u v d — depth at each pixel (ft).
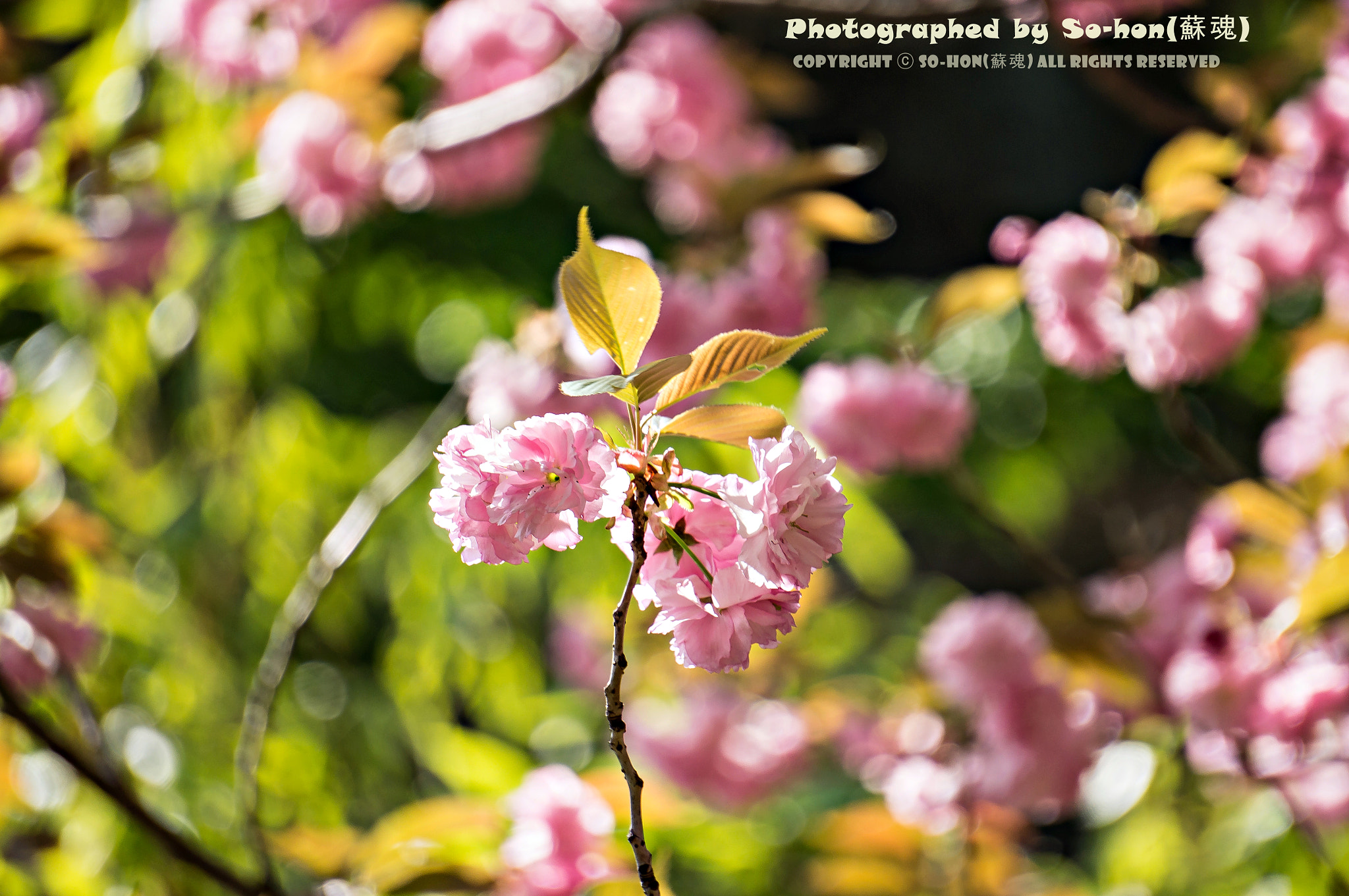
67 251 5.89
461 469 4.26
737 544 4.30
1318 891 7.20
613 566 9.89
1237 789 7.97
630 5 8.98
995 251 7.45
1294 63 7.72
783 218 8.00
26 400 8.50
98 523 5.90
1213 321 7.05
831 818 7.09
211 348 10.04
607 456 4.26
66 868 6.86
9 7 8.54
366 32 8.07
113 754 5.99
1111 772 7.97
